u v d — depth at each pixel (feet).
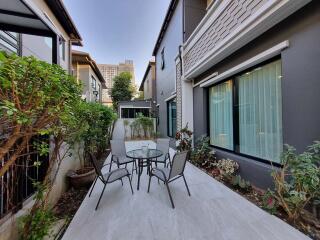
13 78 3.75
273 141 9.77
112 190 10.67
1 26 9.01
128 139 34.78
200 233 6.69
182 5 20.15
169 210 8.32
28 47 12.91
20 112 3.96
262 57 9.35
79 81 7.18
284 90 8.29
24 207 6.73
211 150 15.07
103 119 19.88
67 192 10.60
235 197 9.43
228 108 13.80
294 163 6.77
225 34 11.32
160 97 34.96
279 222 7.16
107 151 22.20
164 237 6.52
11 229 5.68
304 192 6.37
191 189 10.56
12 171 6.05
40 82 4.41
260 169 9.98
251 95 11.32
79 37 21.04
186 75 18.62
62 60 19.33
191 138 18.39
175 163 9.32
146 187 11.08
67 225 7.40
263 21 8.27
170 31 26.25
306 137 7.34
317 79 6.89
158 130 37.24
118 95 59.82
